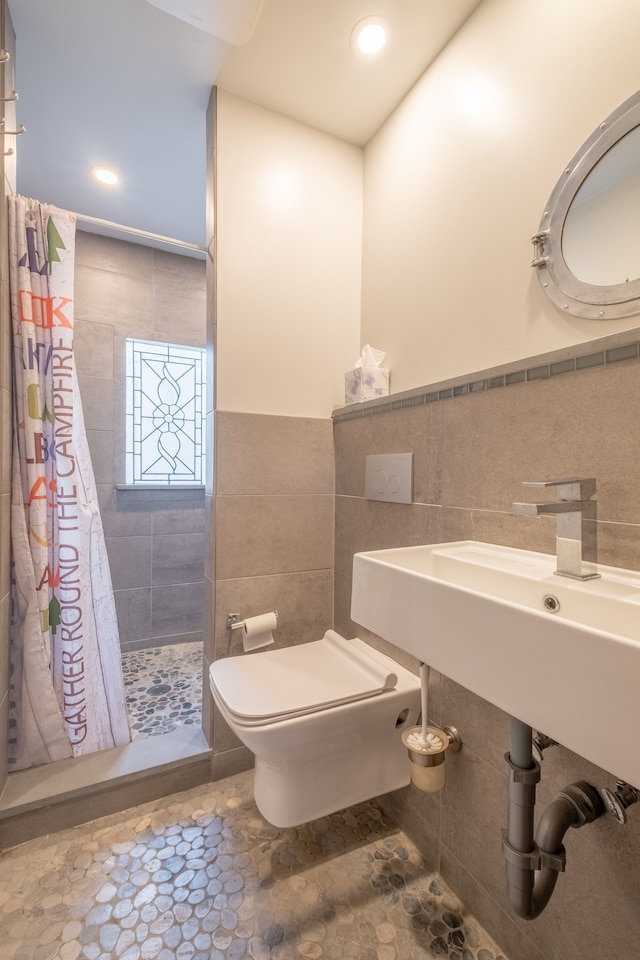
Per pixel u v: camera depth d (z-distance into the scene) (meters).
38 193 2.03
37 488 1.31
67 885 1.07
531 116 1.03
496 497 0.99
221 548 1.47
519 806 0.75
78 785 1.26
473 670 0.61
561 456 0.85
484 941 0.96
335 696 1.08
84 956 0.92
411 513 1.25
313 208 1.63
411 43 1.29
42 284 1.34
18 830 1.19
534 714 0.52
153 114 1.57
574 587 0.70
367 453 1.45
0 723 1.20
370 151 1.68
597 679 0.46
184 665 2.23
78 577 1.39
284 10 1.19
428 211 1.36
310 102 1.51
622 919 0.72
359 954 0.93
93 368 2.31
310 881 1.09
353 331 1.71
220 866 1.13
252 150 1.51
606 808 0.73
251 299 1.51
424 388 1.20
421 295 1.38
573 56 0.94
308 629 1.62
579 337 0.91
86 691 1.41
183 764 1.39
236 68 1.38
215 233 1.45
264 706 1.02
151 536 2.45
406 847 1.20
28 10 1.20
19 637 1.32
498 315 1.11
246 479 1.50
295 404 1.59
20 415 1.30
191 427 2.59
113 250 2.37
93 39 1.29
